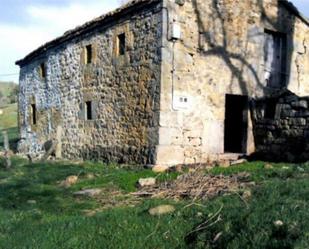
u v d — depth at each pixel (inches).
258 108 448.8
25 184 350.9
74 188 329.7
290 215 183.3
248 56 462.9
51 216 245.1
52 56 624.7
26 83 731.4
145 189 297.7
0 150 741.3
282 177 275.9
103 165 455.2
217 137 434.6
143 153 411.2
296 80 506.3
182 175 321.7
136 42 432.1
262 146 442.3
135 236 198.2
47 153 581.6
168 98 399.2
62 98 589.9
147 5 414.9
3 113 1747.0
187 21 413.7
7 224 225.5
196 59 420.2
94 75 508.4
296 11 498.6
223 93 440.8
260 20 474.0
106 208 259.4
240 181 281.9
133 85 433.7
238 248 169.9
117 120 458.6
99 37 499.5
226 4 444.5
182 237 194.4
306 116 387.5
